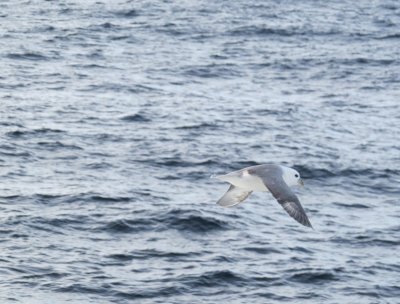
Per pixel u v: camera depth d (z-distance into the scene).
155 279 32.25
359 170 46.56
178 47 75.31
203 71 67.38
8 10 87.12
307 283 32.84
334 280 33.19
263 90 63.22
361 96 63.03
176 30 81.56
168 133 50.81
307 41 80.38
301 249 35.69
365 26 88.12
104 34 78.69
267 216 38.56
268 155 48.31
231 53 73.88
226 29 82.88
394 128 55.41
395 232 38.28
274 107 58.16
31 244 34.38
